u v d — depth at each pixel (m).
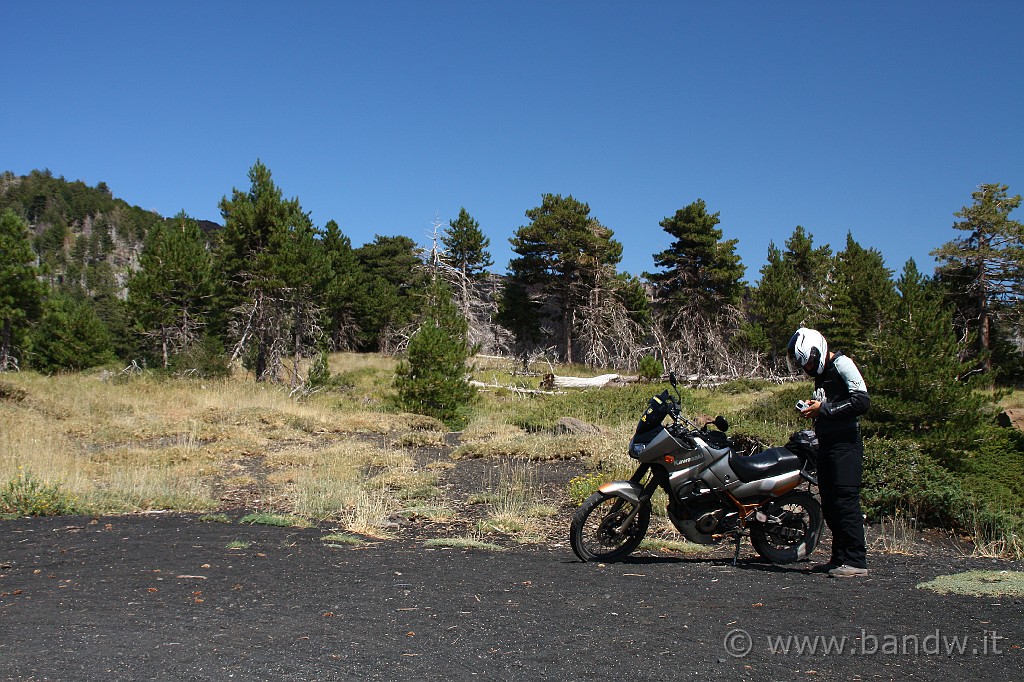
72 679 2.92
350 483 10.62
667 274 48.81
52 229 162.25
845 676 3.03
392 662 3.19
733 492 5.62
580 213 49.06
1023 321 37.16
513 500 9.30
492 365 41.78
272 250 33.50
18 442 12.68
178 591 4.47
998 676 3.01
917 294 12.46
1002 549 7.18
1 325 33.50
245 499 9.74
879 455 8.84
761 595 4.43
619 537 5.83
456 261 58.81
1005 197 37.56
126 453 13.33
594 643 3.45
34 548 5.81
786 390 18.33
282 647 3.38
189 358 29.34
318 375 29.42
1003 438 11.53
